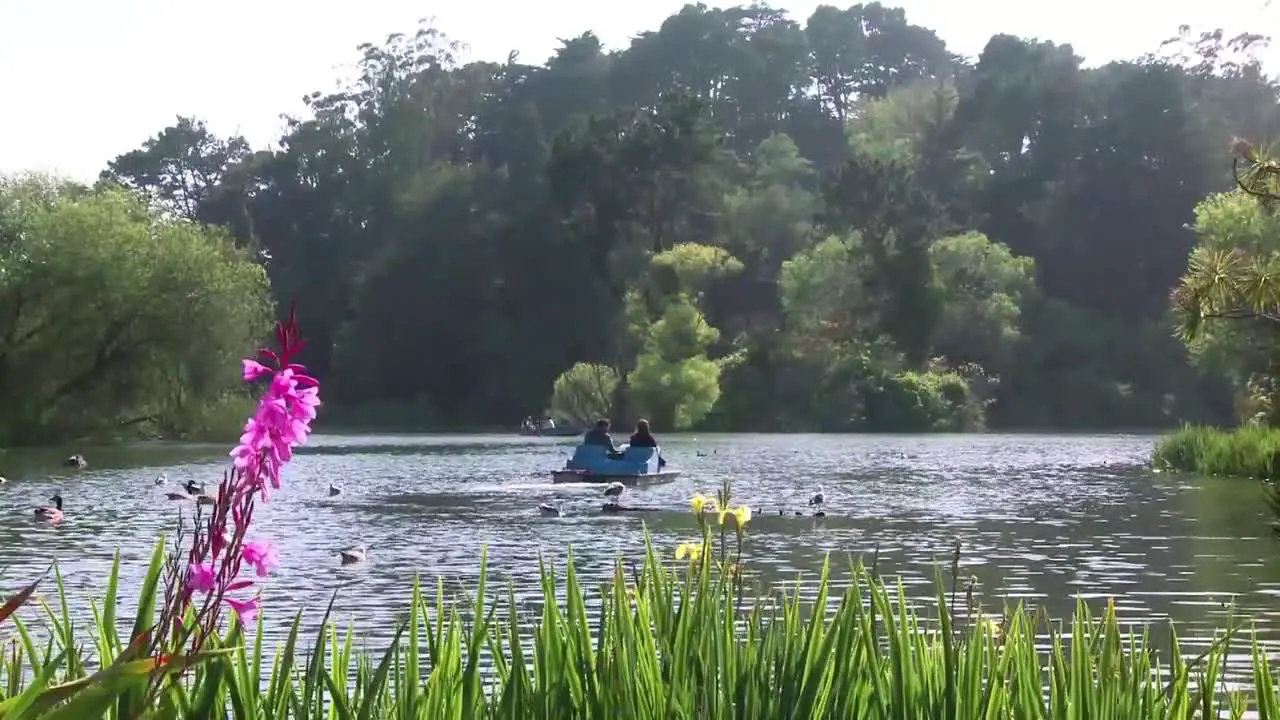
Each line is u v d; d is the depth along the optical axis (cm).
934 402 8562
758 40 14600
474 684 578
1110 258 10762
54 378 6128
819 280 9288
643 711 581
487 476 4116
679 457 5353
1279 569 1861
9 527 2578
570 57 13975
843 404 8556
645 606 618
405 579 1806
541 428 8131
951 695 582
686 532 2431
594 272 10231
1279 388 4103
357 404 10656
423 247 10781
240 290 6475
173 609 475
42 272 5922
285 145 12975
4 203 6169
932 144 12238
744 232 10838
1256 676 679
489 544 2247
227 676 531
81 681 429
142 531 2502
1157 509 2859
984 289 9662
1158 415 9350
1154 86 11088
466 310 10562
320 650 567
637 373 8256
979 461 4991
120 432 6612
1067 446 6356
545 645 610
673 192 10219
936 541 2269
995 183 11369
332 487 3325
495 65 13800
